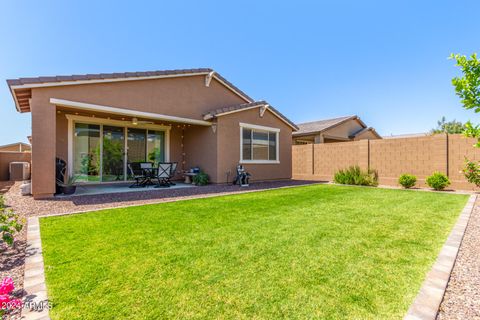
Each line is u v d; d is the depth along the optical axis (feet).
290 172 48.80
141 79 31.37
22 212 18.81
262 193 29.25
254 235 13.53
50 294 7.88
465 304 7.50
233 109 37.78
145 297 7.73
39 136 24.00
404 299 7.69
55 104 24.79
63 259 10.43
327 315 6.94
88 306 7.27
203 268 9.65
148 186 34.58
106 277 8.94
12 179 49.06
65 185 26.40
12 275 9.26
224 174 37.24
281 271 9.45
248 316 6.88
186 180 39.47
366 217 17.57
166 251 11.28
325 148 48.80
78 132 33.88
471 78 7.52
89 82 26.61
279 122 46.65
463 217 17.65
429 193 29.99
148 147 39.93
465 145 33.35
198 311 7.08
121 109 29.50
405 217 17.61
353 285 8.48
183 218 17.07
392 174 39.88
